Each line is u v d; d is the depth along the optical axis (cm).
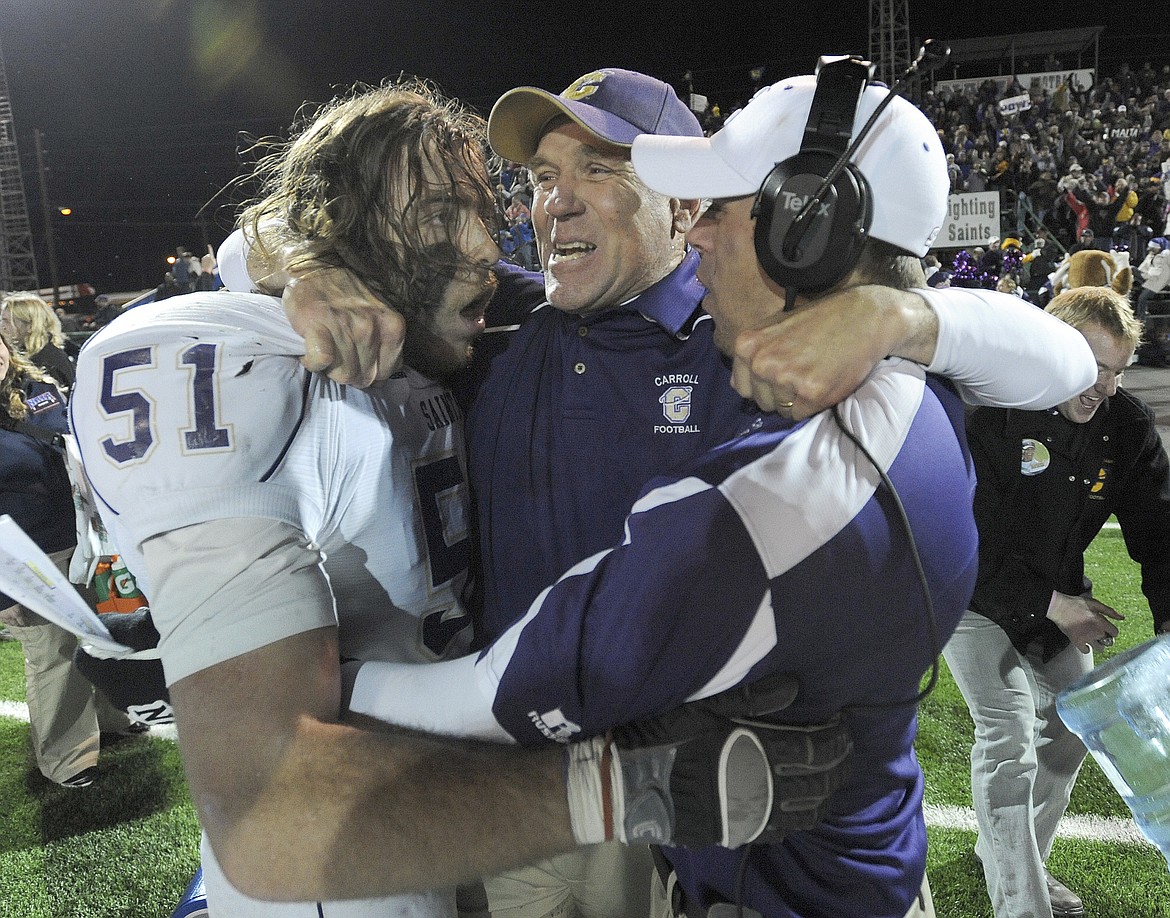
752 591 85
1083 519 211
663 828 87
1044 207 1686
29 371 310
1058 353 103
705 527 86
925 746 324
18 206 1925
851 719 101
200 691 86
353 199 116
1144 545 221
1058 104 2052
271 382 95
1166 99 1995
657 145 108
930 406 101
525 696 90
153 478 89
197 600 87
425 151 118
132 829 298
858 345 86
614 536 140
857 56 95
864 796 109
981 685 216
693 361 140
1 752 352
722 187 102
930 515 96
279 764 84
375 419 110
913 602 94
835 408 94
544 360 147
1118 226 1531
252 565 88
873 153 96
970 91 2095
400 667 101
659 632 86
